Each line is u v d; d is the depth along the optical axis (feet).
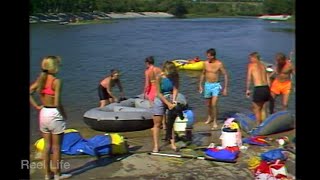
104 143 23.70
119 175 20.72
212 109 30.73
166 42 112.68
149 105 32.12
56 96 18.97
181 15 305.94
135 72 61.62
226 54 84.84
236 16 303.89
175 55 85.46
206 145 25.62
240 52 87.81
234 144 24.12
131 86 50.39
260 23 209.77
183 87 48.47
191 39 121.19
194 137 27.48
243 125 28.48
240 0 307.58
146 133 29.50
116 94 45.73
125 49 95.61
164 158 23.25
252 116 29.89
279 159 20.81
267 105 33.30
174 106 23.70
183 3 306.76
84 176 20.58
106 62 73.67
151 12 301.22
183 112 26.68
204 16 309.22
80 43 108.99
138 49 95.76
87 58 78.95
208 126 30.32
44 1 203.41
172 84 23.82
